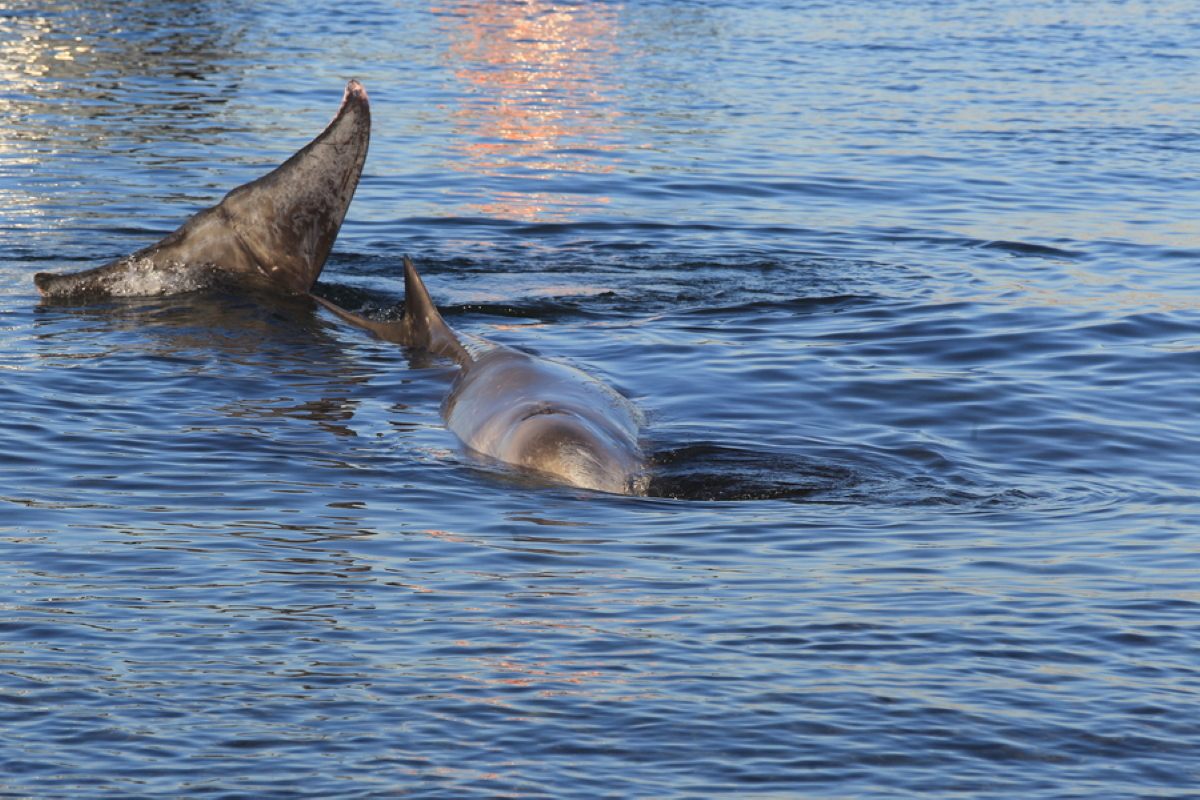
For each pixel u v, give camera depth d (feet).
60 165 218.38
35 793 57.82
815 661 71.26
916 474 103.30
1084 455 107.96
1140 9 487.61
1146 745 63.36
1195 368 130.82
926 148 252.01
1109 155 249.14
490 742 62.64
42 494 93.50
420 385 123.13
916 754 62.34
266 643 72.02
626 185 220.23
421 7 437.58
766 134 262.26
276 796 58.08
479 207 203.31
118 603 76.48
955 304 154.92
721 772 60.70
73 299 147.33
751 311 151.94
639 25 417.08
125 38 344.90
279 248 152.56
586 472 98.63
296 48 345.31
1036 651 72.79
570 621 75.66
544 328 143.23
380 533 88.69
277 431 109.29
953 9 474.49
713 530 91.04
